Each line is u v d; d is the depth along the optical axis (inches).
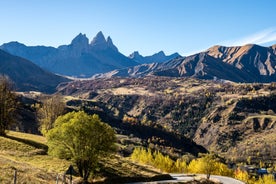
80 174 2608.3
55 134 2571.4
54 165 2842.0
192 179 3627.0
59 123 2711.6
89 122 2566.4
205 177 4133.9
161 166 5703.7
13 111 3791.8
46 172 2329.0
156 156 6082.7
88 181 2711.6
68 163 2972.4
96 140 2551.7
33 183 1795.0
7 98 3715.6
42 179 2032.5
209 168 4124.0
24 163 2466.8
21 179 1800.0
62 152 2576.3
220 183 3750.0
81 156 2512.3
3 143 3206.2
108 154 2677.2
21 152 3061.0
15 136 3801.7
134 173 3312.0
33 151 3171.8
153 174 3440.0
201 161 4286.4
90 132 2524.6
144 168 3666.3
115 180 2942.9
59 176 2354.8
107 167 3238.2
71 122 2551.7
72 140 2536.9
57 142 2581.2
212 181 3718.0
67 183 2203.5
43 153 3206.2
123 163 3646.7
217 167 6215.6
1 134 3649.1
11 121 3747.5
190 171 5748.0
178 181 3316.9
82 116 2620.6
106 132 2620.6
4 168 1956.2
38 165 2723.9
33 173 2102.6
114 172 3152.1
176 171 5935.0
